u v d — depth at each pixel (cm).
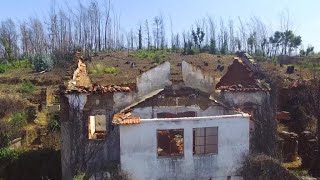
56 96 4000
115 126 1906
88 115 1909
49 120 3341
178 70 4181
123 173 1745
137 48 8894
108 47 8369
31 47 8194
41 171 2494
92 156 1900
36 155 2567
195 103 1923
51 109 3703
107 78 4475
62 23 7150
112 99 1936
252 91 2055
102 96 1922
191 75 2059
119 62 6278
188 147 1786
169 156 1781
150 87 2002
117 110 1938
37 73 5688
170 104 1908
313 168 2311
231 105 2052
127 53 7462
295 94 3078
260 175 1825
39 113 3641
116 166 1792
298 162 2467
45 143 2859
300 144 2619
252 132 2059
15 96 4000
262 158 1838
